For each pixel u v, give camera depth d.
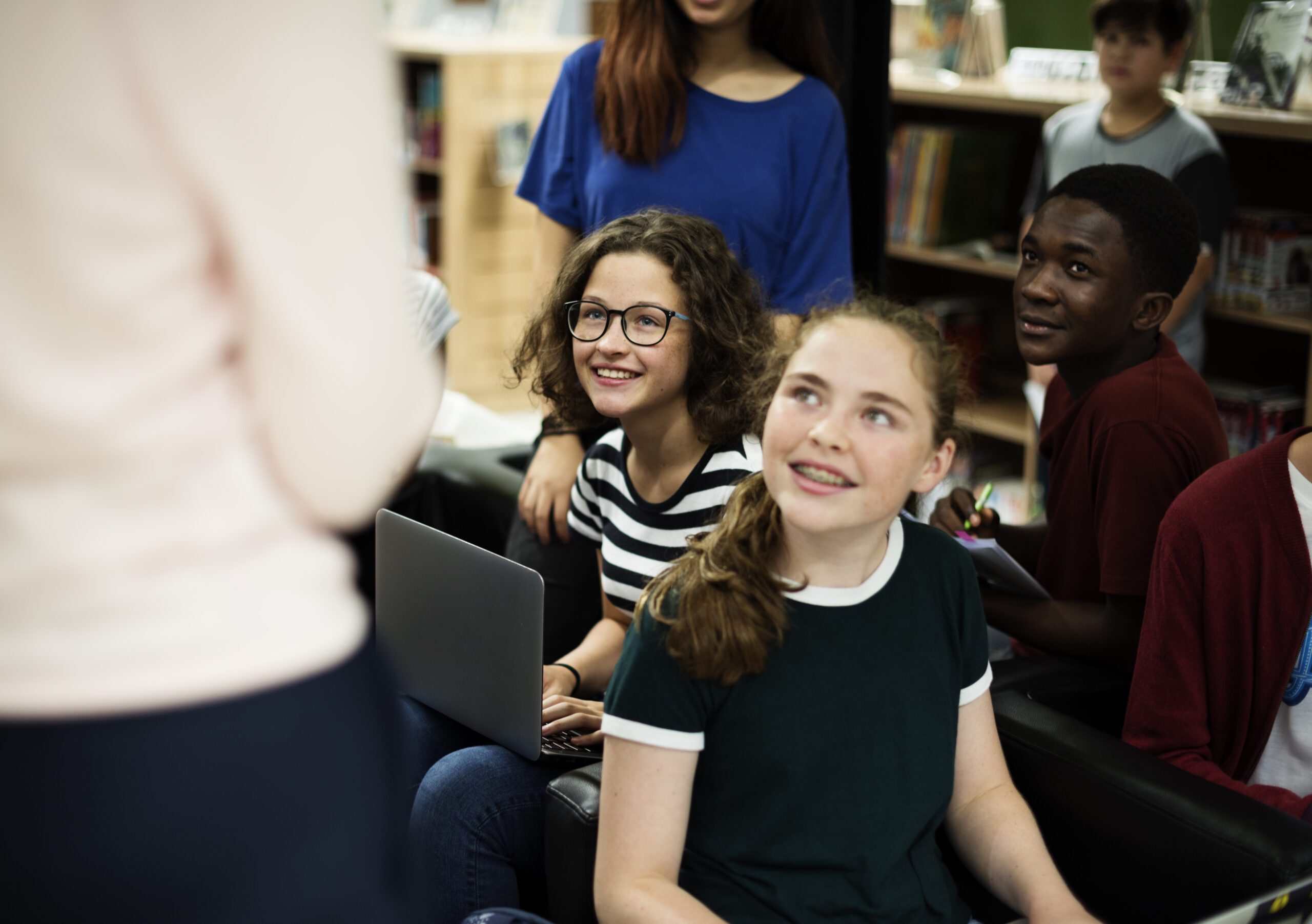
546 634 2.12
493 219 5.36
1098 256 1.89
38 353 0.70
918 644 1.37
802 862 1.31
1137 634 1.80
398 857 0.83
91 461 0.71
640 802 1.30
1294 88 3.23
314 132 0.71
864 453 1.24
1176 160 3.17
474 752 1.69
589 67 2.42
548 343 1.91
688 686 1.30
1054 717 1.60
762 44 2.43
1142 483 1.80
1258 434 3.42
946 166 4.10
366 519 0.82
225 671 0.73
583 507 2.00
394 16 6.97
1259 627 1.60
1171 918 1.41
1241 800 1.41
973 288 4.45
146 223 0.71
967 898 1.56
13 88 0.67
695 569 1.33
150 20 0.69
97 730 0.70
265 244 0.72
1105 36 3.21
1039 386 3.22
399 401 0.78
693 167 2.35
